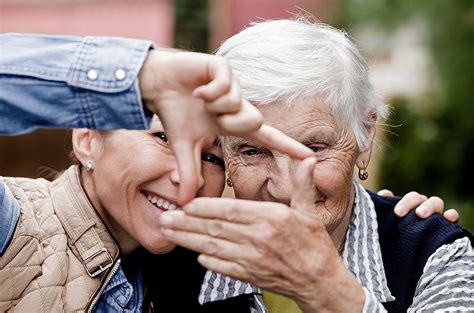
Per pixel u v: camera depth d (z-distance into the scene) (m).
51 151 5.72
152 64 1.50
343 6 6.70
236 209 1.60
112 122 1.51
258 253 1.61
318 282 1.67
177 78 1.48
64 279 1.86
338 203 1.98
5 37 1.54
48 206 1.93
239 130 1.47
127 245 2.03
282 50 1.90
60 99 1.50
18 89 1.50
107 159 1.90
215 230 1.61
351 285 1.70
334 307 1.70
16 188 1.93
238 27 6.59
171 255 2.20
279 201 1.93
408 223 2.15
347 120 1.94
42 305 1.81
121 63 1.49
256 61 1.89
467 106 6.52
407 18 6.61
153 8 6.55
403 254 2.08
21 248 1.81
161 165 1.87
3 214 1.78
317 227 1.66
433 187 6.39
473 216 6.20
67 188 1.96
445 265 2.00
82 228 1.91
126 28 6.54
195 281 2.18
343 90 1.91
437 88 6.63
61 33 6.57
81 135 1.95
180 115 1.50
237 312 2.14
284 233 1.61
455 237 2.06
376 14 6.65
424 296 1.96
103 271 1.90
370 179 5.94
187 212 1.59
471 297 1.91
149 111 1.53
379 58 7.23
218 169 2.01
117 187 1.90
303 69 1.87
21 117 1.51
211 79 1.46
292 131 1.89
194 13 6.61
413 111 6.42
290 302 2.14
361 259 2.11
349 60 1.96
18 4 6.64
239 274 1.64
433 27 6.63
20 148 5.71
